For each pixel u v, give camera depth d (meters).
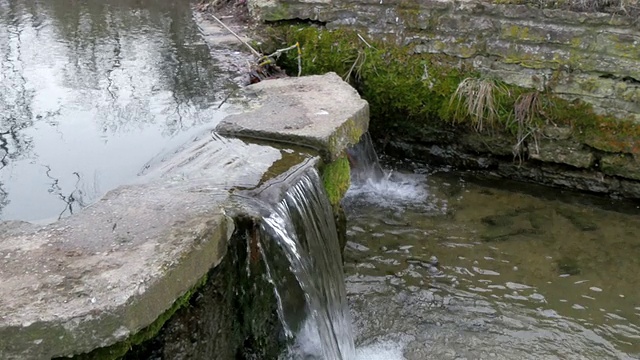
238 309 2.73
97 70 4.90
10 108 4.08
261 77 4.96
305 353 3.06
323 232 3.26
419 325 3.58
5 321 1.82
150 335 2.17
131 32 6.05
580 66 4.68
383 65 5.30
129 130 3.70
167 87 4.50
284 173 3.06
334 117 3.60
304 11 5.53
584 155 4.85
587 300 3.79
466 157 5.32
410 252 4.23
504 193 5.01
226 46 5.52
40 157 3.38
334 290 3.33
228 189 2.82
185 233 2.33
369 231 4.45
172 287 2.15
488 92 4.92
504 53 4.89
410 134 5.45
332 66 5.46
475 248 4.29
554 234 4.44
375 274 4.00
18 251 2.20
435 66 5.14
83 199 2.93
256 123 3.54
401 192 5.01
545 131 4.90
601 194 4.95
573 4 4.63
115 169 3.22
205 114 3.85
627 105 4.62
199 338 2.51
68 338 1.86
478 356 3.36
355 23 5.37
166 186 2.83
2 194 2.97
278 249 2.75
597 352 3.40
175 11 7.00
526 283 3.94
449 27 5.04
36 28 6.20
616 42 4.53
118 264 2.12
